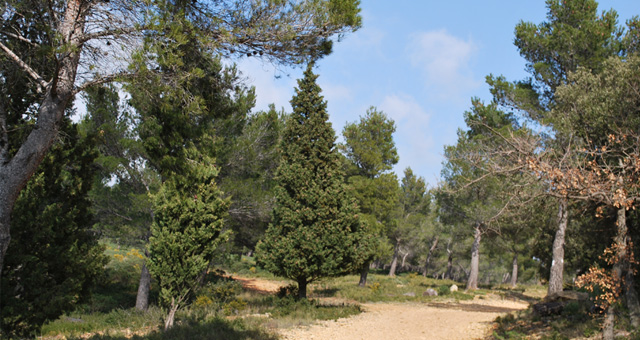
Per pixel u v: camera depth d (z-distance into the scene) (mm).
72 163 10141
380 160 30688
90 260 9898
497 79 23500
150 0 6559
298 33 7859
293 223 16641
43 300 8641
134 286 20219
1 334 8070
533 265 50938
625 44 19281
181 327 11336
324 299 21859
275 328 12852
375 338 12102
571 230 21969
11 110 8641
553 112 14727
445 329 14000
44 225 8914
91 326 12844
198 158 12164
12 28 7250
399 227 39719
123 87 6801
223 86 10180
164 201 11430
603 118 10703
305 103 17891
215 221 11734
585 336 10273
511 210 9938
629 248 8258
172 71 7258
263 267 16828
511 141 8508
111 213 16516
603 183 7469
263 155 19656
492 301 25438
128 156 15859
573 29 20531
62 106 6848
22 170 6520
